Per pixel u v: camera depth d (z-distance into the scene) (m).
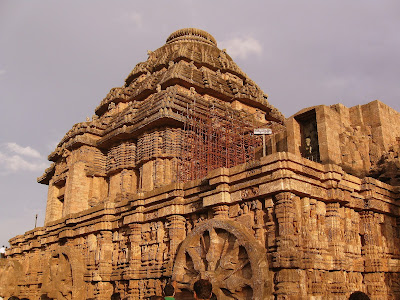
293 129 30.47
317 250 20.75
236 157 41.38
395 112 33.75
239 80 54.03
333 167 22.33
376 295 22.23
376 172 28.95
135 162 45.09
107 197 45.69
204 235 23.23
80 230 34.03
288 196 20.12
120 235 30.95
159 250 26.92
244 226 21.50
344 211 22.98
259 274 19.14
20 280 42.28
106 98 54.09
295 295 18.62
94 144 48.59
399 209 25.81
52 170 55.91
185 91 45.56
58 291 32.06
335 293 20.52
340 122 30.58
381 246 23.95
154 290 26.34
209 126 41.19
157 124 41.72
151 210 28.12
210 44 58.56
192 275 22.88
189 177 39.66
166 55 53.16
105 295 30.31
